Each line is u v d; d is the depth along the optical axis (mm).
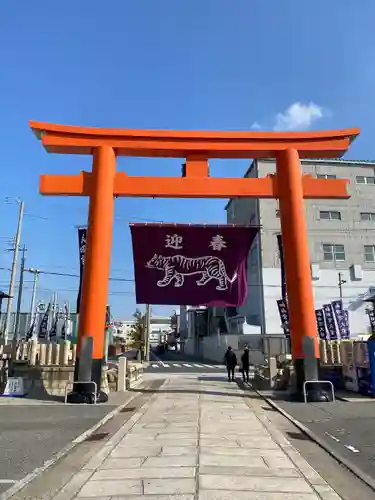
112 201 14664
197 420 9883
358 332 37250
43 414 10852
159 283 15430
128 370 16969
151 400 13492
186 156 15305
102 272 13883
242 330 38469
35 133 14883
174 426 9141
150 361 46812
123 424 9469
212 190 14906
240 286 15477
